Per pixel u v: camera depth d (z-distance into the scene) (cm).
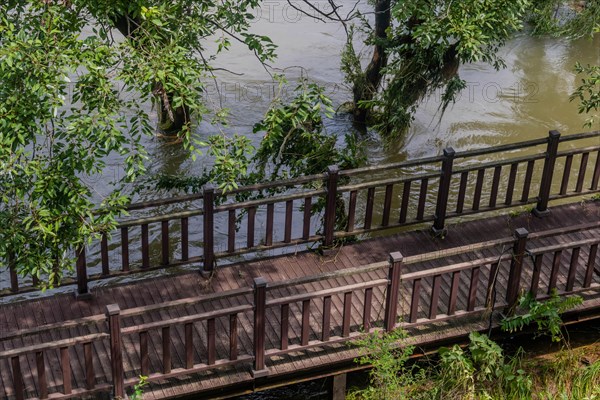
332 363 724
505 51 1784
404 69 1296
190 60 698
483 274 850
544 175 950
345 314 718
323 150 1047
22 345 729
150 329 651
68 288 1032
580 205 998
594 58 1759
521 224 955
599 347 838
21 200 655
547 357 823
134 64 674
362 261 874
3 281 1041
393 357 728
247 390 719
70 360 712
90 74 643
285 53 1728
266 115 770
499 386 752
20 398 638
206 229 821
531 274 853
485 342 757
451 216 923
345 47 1552
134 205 788
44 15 674
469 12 872
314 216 1173
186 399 701
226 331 757
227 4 866
